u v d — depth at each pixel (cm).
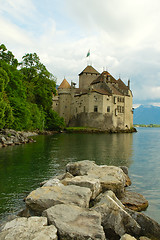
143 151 2817
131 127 9088
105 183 1025
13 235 568
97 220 648
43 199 779
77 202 765
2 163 1753
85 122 7644
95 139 4378
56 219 649
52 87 6469
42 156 2105
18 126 3928
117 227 709
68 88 8950
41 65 6147
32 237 562
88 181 947
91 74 8956
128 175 1522
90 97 7481
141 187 1245
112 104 7531
